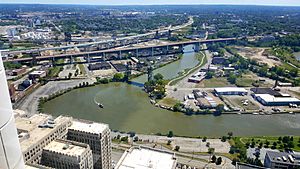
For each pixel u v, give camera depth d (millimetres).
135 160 166000
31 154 167625
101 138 193375
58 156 172875
